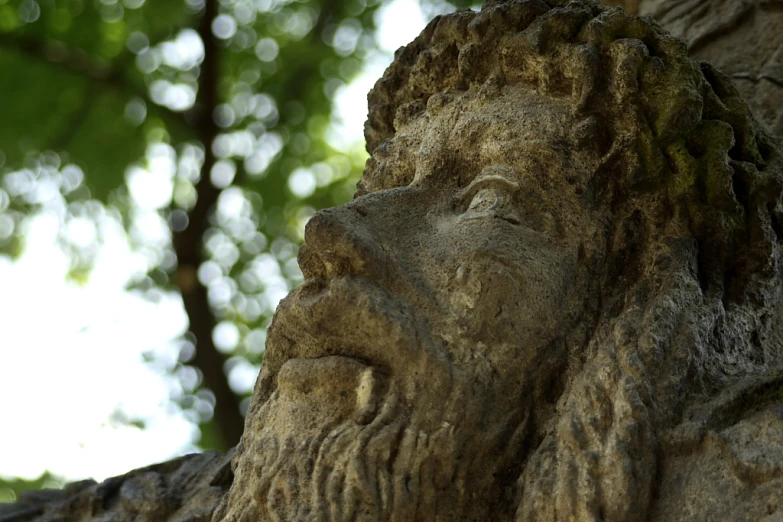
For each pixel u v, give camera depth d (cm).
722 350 183
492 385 174
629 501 158
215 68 652
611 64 195
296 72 667
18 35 629
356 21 672
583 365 179
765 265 196
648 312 178
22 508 256
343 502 162
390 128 224
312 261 180
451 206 194
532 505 163
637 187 192
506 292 178
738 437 161
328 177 663
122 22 645
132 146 645
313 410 172
